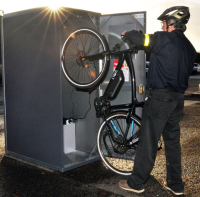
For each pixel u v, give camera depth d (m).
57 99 3.52
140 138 2.96
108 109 3.45
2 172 3.62
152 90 2.87
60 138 3.56
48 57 3.54
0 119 6.54
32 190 3.12
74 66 4.14
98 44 3.91
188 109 8.16
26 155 4.04
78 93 4.29
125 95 4.14
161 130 2.86
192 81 17.95
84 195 3.02
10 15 3.97
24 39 3.82
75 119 4.36
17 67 3.97
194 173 3.59
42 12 3.53
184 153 4.34
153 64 2.84
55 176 3.49
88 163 3.93
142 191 3.04
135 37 2.74
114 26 4.02
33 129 3.88
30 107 3.87
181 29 2.88
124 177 3.49
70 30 4.08
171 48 2.74
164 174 3.58
